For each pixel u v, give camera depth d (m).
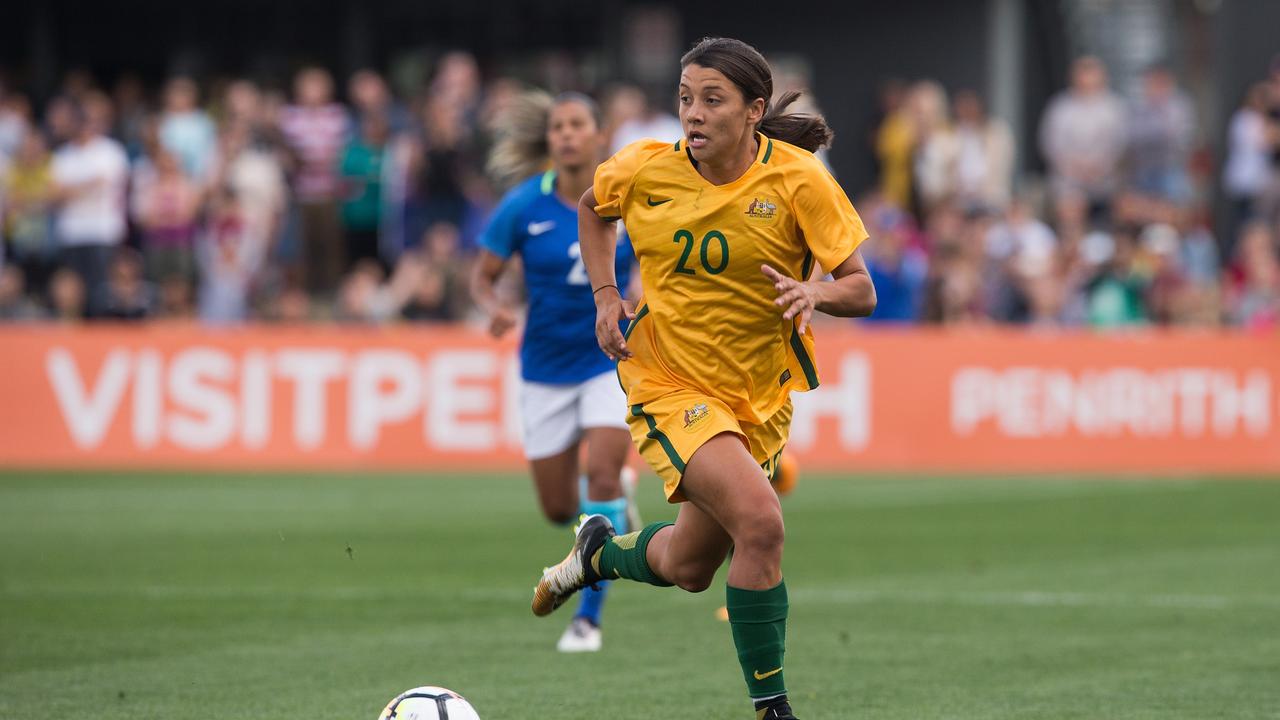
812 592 29.58
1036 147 83.38
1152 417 53.12
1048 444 53.34
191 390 54.41
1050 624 26.28
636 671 22.55
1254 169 67.38
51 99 79.56
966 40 78.31
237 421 54.25
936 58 78.62
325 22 80.00
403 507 43.25
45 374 54.75
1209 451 52.97
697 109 17.03
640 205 17.92
